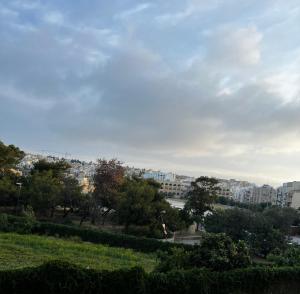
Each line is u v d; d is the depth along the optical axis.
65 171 98.81
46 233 53.66
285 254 31.00
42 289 17.72
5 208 77.06
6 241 38.00
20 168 113.75
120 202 73.25
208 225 82.56
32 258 30.08
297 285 25.64
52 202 76.12
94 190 86.75
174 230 78.88
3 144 87.94
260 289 23.83
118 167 90.56
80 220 81.31
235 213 76.44
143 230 69.62
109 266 30.89
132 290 19.25
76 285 18.06
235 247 24.20
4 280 17.38
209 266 23.11
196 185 105.88
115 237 51.78
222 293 22.20
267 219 77.88
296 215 104.81
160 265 24.05
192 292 21.06
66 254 34.62
